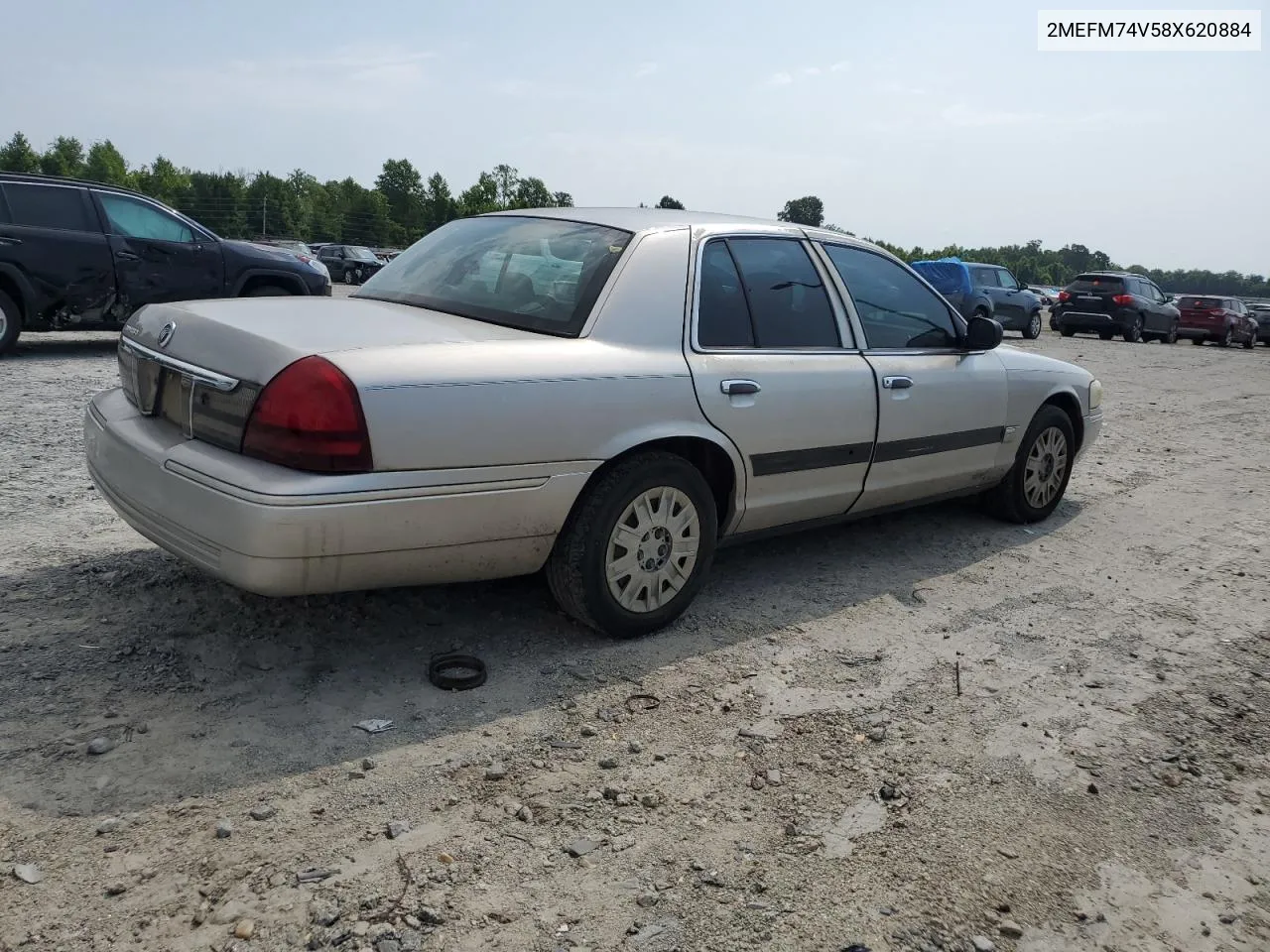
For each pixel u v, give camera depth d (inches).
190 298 432.1
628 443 137.6
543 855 98.1
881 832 106.0
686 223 159.8
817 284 175.2
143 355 135.9
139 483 126.8
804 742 123.6
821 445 167.6
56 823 97.6
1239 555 218.5
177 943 83.3
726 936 88.8
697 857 99.6
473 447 122.5
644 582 146.4
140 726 116.0
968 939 90.8
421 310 146.3
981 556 206.2
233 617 146.5
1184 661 157.8
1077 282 1031.0
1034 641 162.4
